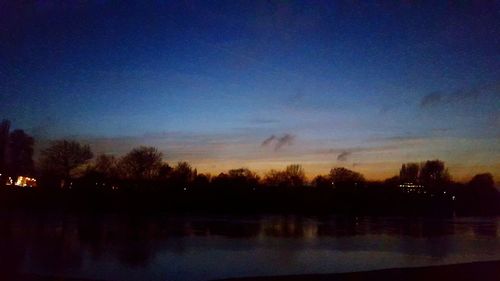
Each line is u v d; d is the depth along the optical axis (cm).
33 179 11500
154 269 4184
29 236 6119
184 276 3894
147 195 12500
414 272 3578
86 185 11931
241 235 7175
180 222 9369
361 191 14300
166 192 12731
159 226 8231
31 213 9844
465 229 9106
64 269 3978
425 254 5369
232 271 4166
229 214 12688
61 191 11562
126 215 10738
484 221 11962
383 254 5316
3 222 7806
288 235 7362
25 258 4425
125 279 3709
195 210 12781
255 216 12188
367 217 13162
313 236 7275
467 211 14325
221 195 13262
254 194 13600
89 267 4159
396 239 7012
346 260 4869
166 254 5059
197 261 4662
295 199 13862
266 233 7581
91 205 11625
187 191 12988
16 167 11106
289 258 4944
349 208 14000
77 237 6219
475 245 6312
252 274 4019
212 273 4062
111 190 12219
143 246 5638
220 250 5462
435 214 14162
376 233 7988
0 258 4347
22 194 10950
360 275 3506
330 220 11350
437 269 3666
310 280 3359
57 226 7450
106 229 7388
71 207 11312
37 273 3584
